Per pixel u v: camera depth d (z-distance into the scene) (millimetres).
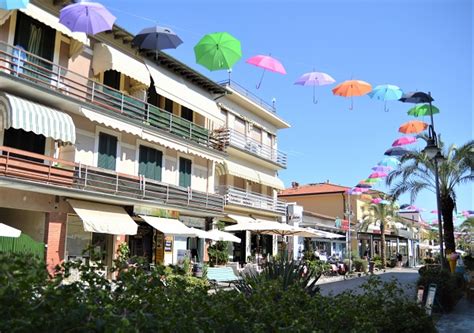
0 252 3688
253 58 12141
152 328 3498
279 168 37750
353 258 35969
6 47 16625
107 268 4531
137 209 21109
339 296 7438
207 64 12539
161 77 22844
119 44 21359
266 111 35938
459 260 23875
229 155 31469
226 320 4363
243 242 32875
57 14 17266
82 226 19797
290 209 37656
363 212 51688
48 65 18109
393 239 59406
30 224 18312
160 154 24500
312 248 40062
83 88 19672
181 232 21406
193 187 27062
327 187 55094
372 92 14453
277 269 8938
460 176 25438
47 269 4082
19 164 16062
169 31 15828
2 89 16141
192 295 4637
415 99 17578
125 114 20781
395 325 8422
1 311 2980
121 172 21547
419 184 26234
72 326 3223
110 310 3398
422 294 12672
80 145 19453
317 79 12453
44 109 16406
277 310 5098
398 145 21625
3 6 12000
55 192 17406
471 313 14031
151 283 4309
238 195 31172
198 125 26953
